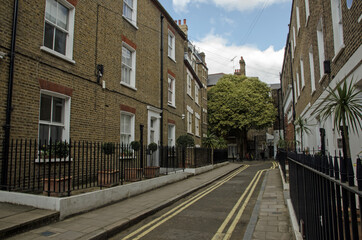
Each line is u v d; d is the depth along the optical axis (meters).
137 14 12.88
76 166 8.35
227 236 5.09
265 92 35.12
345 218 2.03
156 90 14.58
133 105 12.04
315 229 3.13
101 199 6.87
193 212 6.94
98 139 9.48
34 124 7.10
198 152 16.98
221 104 34.06
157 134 14.40
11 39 6.65
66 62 8.30
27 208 5.70
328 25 8.10
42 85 7.40
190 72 22.27
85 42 9.18
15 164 6.00
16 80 6.72
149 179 9.66
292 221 4.96
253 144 41.53
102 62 10.01
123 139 11.41
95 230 4.98
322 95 8.95
